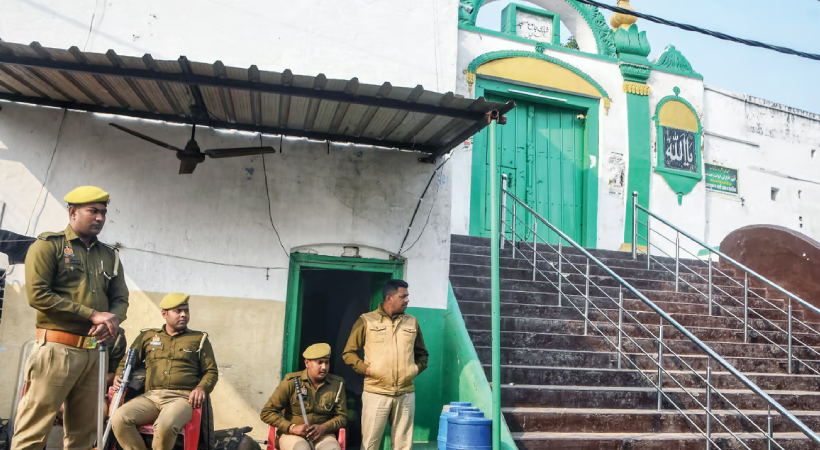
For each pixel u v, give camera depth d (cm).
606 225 1109
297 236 651
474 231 1033
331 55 673
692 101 1201
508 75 1080
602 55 1148
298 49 664
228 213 635
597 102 1135
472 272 842
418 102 536
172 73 490
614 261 959
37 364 413
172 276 614
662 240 1133
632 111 1145
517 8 1129
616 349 739
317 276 783
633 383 695
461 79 1050
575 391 645
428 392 672
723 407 688
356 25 686
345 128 636
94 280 441
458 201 1028
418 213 693
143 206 616
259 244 639
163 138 629
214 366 520
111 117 619
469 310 759
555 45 1124
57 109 605
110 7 617
